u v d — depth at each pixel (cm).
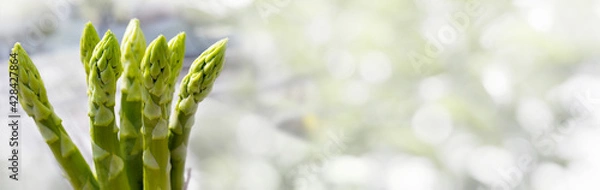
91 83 67
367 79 117
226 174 109
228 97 107
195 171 104
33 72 67
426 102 119
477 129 119
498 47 114
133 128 68
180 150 71
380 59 116
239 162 110
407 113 119
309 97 115
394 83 118
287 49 111
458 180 122
